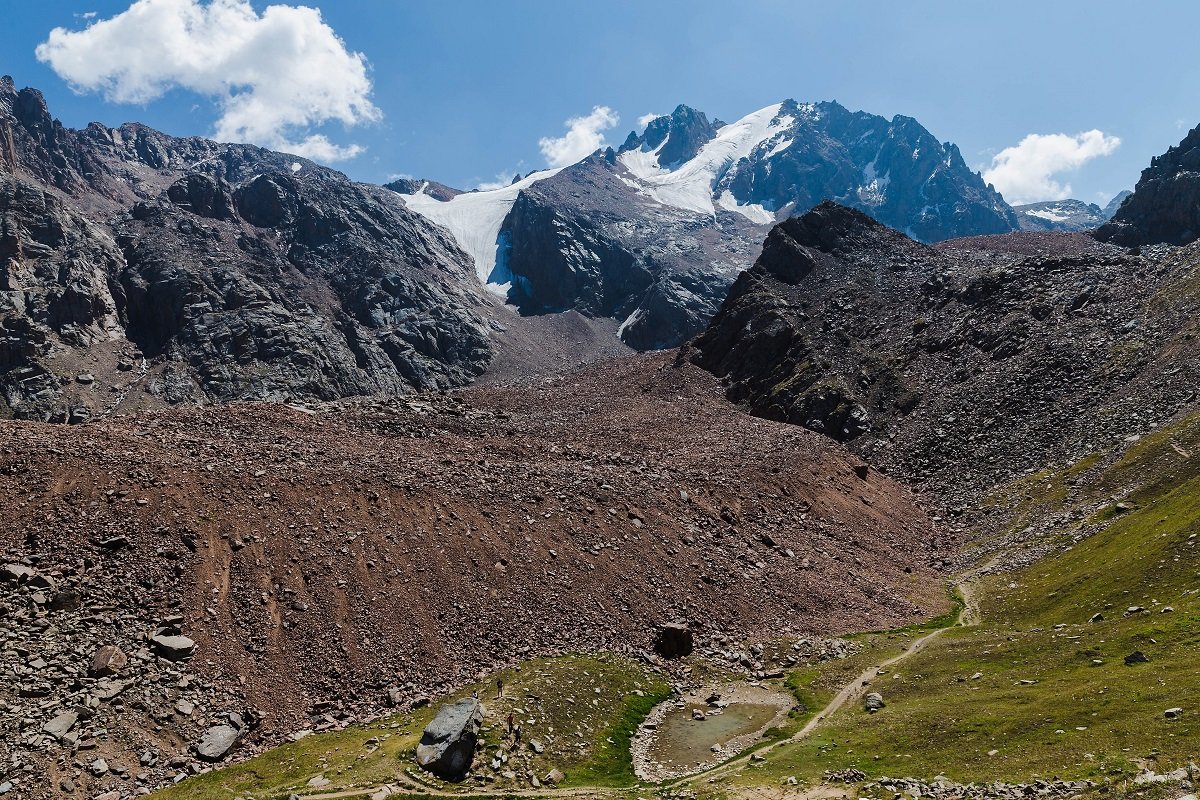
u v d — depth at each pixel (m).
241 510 67.62
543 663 64.12
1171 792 32.16
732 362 196.00
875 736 50.22
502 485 83.69
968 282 178.50
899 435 140.25
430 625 65.19
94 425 79.31
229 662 57.06
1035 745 42.56
